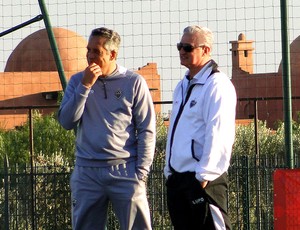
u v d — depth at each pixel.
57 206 29.38
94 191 21.88
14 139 69.75
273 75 40.91
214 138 19.56
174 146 20.33
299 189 24.02
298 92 53.19
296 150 38.22
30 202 29.30
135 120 22.08
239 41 31.17
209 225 20.03
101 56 21.58
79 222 22.12
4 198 29.34
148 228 22.22
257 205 28.81
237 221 28.70
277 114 90.56
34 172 29.64
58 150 67.44
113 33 21.78
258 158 28.95
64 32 38.91
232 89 20.12
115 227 28.91
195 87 20.25
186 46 20.19
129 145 21.97
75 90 21.48
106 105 21.83
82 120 21.89
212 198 19.89
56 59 29.80
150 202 28.81
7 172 29.03
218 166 19.61
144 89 22.06
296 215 24.05
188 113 20.14
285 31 26.77
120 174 21.81
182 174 20.11
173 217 20.53
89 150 21.84
